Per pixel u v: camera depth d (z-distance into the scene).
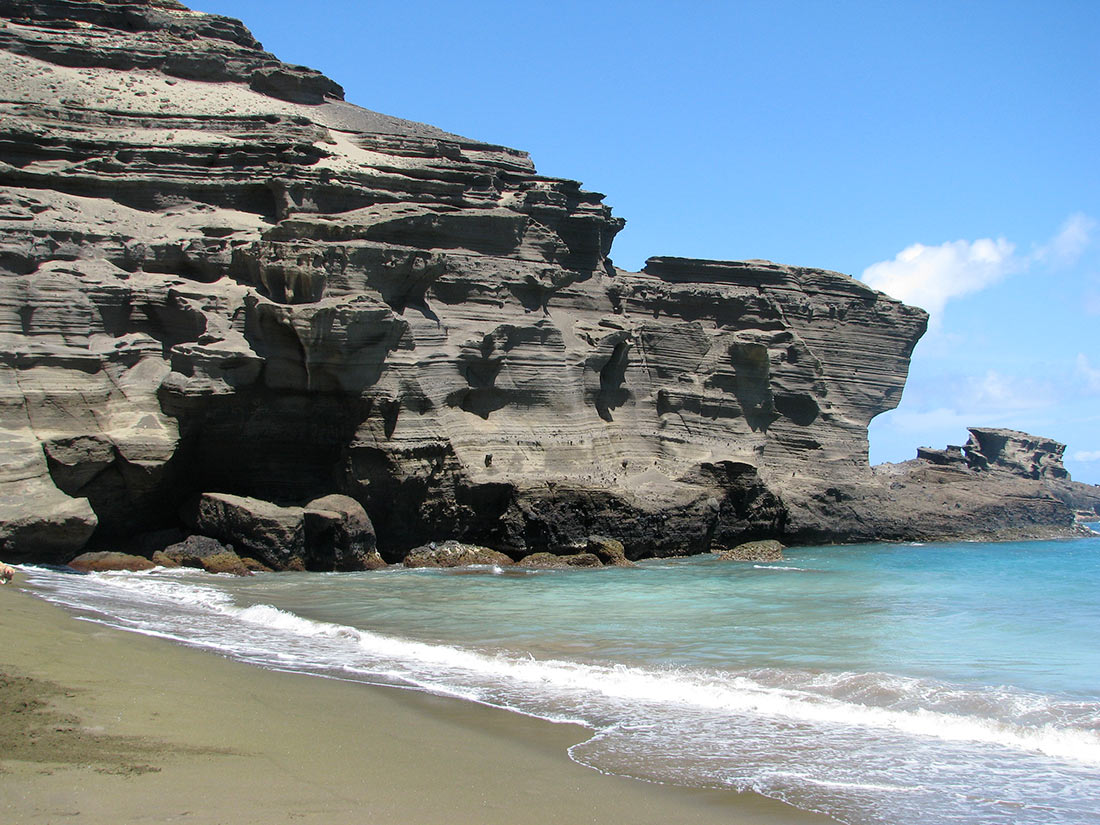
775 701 20.33
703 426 58.88
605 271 61.06
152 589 32.50
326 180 48.34
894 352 67.50
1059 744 17.94
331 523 40.16
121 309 41.31
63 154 45.94
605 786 15.12
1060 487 86.62
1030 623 31.20
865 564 50.03
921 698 20.80
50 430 37.00
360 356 41.56
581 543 45.53
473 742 16.92
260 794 13.45
